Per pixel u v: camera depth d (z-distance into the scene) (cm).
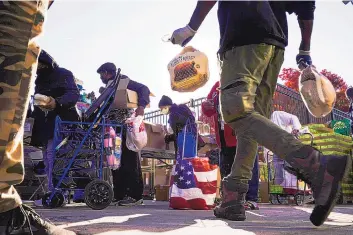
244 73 195
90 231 172
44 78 430
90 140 404
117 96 458
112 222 221
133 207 428
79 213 303
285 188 560
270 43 204
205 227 191
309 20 215
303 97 209
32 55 133
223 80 200
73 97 416
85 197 375
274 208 391
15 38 126
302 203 541
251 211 338
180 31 189
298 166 162
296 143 164
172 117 497
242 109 183
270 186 586
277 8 218
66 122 393
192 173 396
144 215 282
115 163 414
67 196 498
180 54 237
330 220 240
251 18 201
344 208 393
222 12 220
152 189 847
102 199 378
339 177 158
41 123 430
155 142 623
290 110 776
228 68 199
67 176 399
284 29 219
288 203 573
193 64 229
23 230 136
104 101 406
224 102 190
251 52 198
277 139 167
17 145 129
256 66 199
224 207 238
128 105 459
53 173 393
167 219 244
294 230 180
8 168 127
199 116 757
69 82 426
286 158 164
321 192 160
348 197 596
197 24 187
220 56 212
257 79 200
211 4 183
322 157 160
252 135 177
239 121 184
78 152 395
